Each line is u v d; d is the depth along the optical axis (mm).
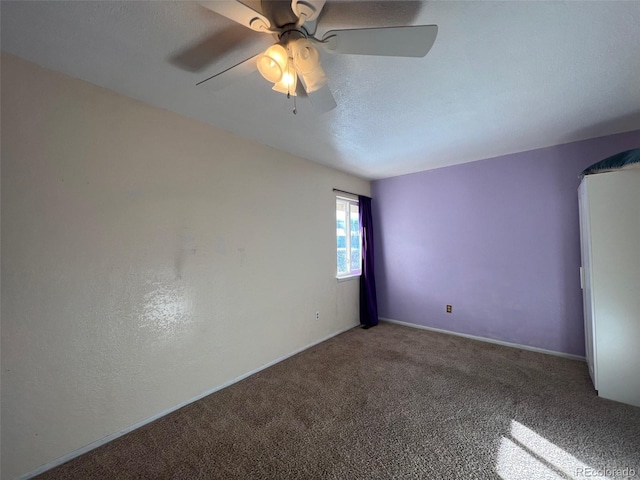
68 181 1632
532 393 2197
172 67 1582
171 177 2084
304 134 2537
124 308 1843
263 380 2490
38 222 1533
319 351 3129
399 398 2168
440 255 3727
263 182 2756
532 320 3086
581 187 2408
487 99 1951
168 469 1533
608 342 2100
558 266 2928
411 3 1168
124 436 1801
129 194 1874
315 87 1332
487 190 3342
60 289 1601
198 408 2084
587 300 2389
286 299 2986
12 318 1458
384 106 2033
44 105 1562
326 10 1213
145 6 1156
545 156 2973
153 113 1999
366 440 1715
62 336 1607
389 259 4223
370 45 1152
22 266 1485
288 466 1530
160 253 2016
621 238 2057
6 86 1451
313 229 3361
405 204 4043
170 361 2059
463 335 3557
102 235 1755
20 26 1257
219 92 1831
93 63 1541
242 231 2559
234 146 2504
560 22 1260
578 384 2316
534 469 1471
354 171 3842
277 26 1146
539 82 1750
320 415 1973
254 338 2646
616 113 2184
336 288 3725
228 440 1742
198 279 2232
